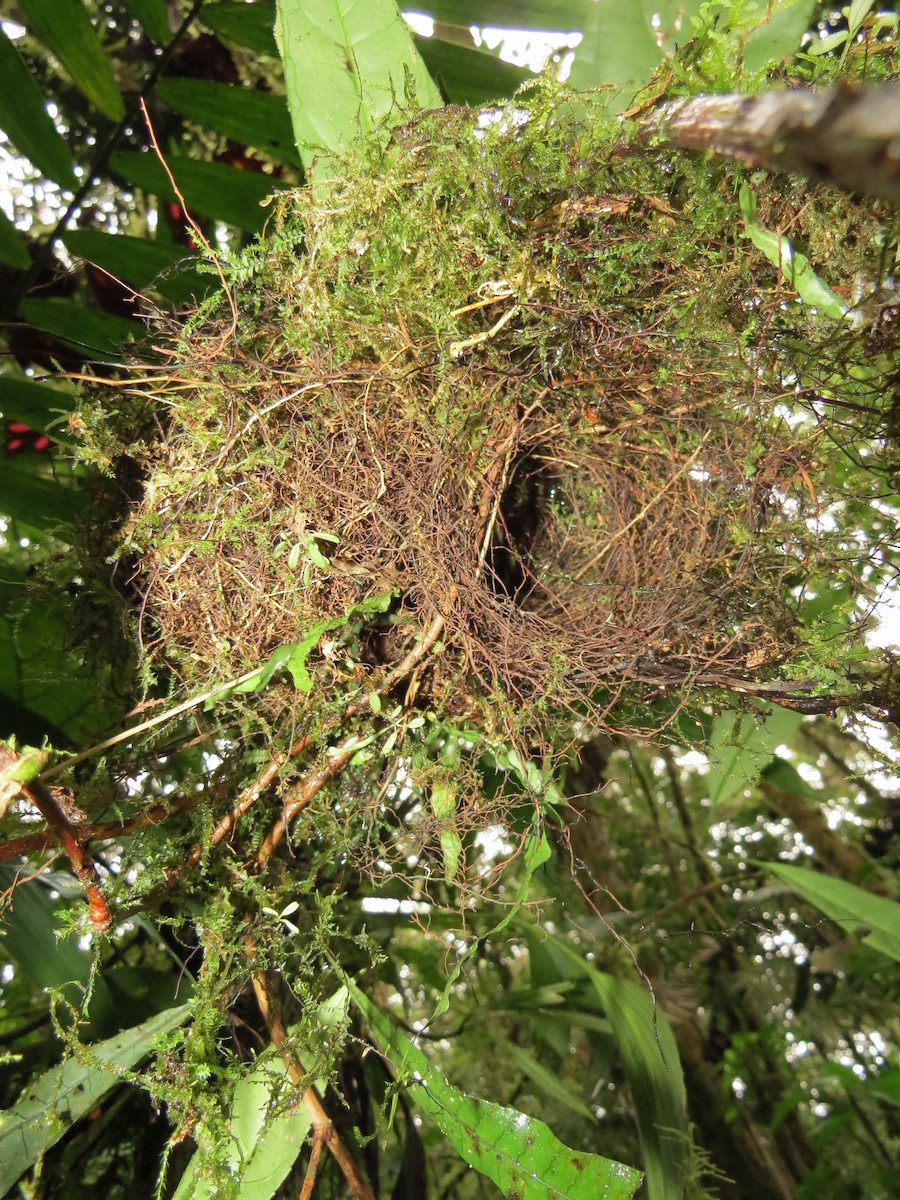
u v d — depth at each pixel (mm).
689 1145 321
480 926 341
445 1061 446
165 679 244
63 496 273
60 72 371
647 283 208
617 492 256
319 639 199
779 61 202
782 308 203
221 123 309
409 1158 275
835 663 202
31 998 340
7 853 182
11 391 277
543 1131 182
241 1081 194
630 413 238
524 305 200
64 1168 295
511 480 253
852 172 91
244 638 210
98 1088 191
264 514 211
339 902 292
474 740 204
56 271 344
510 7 293
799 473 223
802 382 211
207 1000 189
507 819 217
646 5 234
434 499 209
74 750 248
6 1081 301
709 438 235
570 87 208
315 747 211
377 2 226
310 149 224
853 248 189
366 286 207
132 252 290
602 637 223
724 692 226
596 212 199
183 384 216
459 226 200
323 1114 196
